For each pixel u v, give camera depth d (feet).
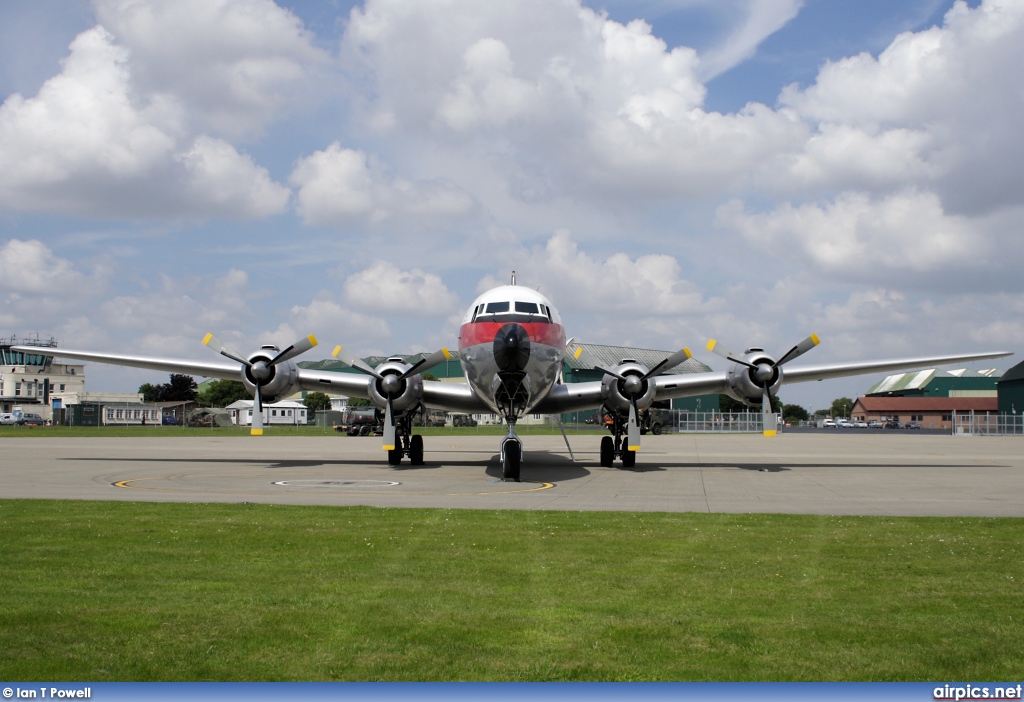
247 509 41.60
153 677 17.24
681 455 105.60
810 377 76.54
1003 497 51.24
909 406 418.51
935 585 25.18
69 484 57.26
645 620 21.36
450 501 46.52
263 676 17.35
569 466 79.36
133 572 26.48
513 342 57.41
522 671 17.74
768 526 36.45
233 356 74.59
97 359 76.64
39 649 18.86
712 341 75.00
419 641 19.63
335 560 28.50
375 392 72.90
